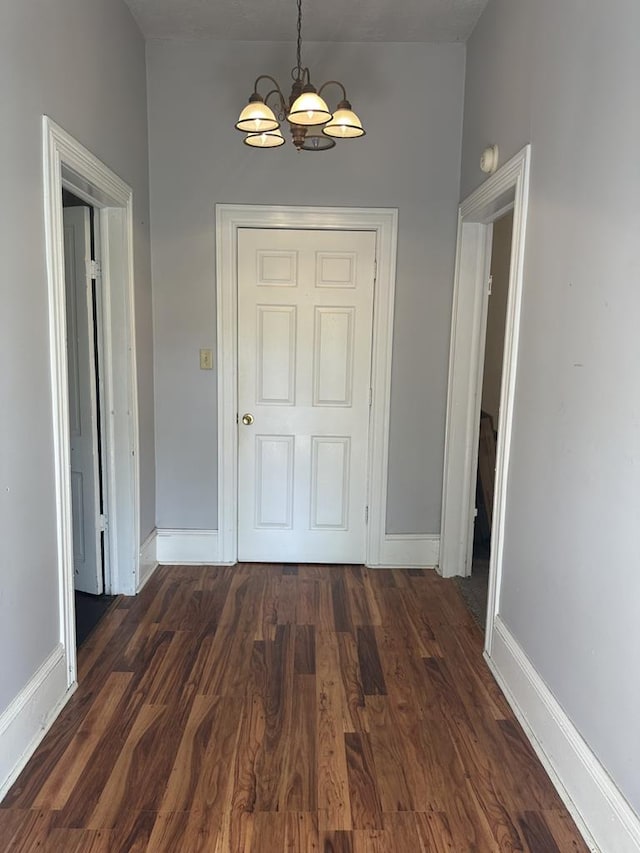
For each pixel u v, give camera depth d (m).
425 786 1.87
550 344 2.00
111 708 2.21
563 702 1.87
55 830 1.67
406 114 3.29
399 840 1.66
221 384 3.47
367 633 2.83
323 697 2.32
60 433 2.12
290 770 1.92
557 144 1.96
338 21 3.01
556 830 1.70
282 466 3.59
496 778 1.91
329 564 3.68
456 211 3.36
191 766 1.93
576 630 1.79
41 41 1.95
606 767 1.60
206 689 2.35
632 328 1.49
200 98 3.26
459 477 3.47
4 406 1.76
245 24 3.04
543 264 2.07
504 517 2.44
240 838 1.66
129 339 3.02
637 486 1.46
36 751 1.98
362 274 3.42
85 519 3.12
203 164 3.30
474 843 1.66
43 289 1.99
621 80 1.56
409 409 3.52
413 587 3.37
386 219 3.36
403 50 3.24
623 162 1.54
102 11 2.55
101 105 2.55
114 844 1.63
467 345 3.37
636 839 1.45
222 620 2.93
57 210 2.05
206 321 3.42
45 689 2.07
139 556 3.23
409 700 2.31
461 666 2.56
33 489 1.96
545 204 2.06
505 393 2.39
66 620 2.22
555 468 1.95
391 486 3.59
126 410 3.06
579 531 1.77
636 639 1.46
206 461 3.54
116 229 2.93
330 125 2.30
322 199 3.34
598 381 1.66
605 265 1.63
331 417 3.55
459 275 3.31
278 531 3.65
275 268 3.42
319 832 1.68
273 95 3.25
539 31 2.13
